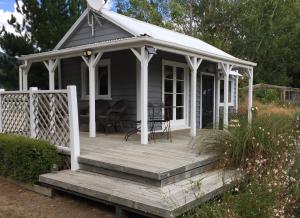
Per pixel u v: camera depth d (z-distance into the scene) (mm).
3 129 6824
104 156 5277
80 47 7473
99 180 4641
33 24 11320
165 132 8297
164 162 4859
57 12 11234
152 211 3584
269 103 16891
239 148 5156
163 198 3812
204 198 3934
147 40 6359
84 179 4699
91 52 7305
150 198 3836
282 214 3844
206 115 10977
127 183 4480
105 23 8852
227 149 5293
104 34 8898
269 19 24125
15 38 10969
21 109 6352
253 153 5133
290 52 26062
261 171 4473
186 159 5074
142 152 5645
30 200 4730
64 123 5504
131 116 8430
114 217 4105
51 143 5691
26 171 5246
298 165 5281
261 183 4109
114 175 4816
